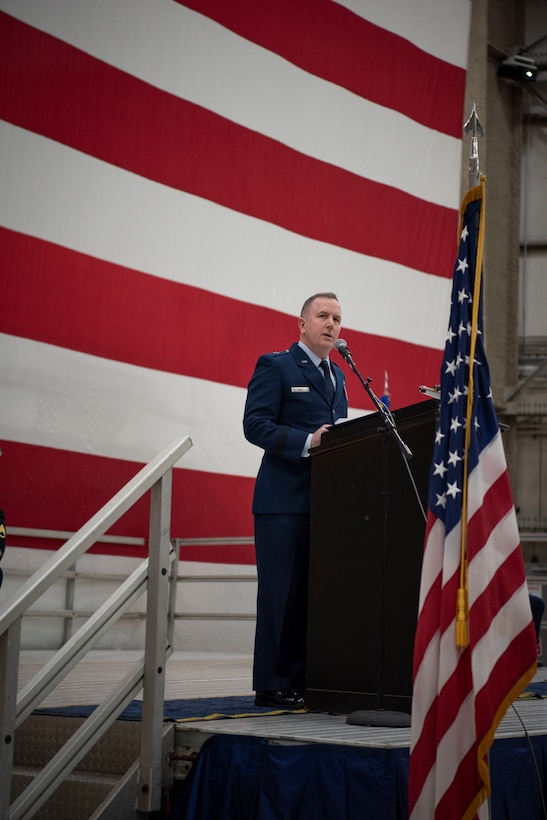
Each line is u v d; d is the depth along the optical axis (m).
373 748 2.75
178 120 8.30
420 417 3.45
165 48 8.27
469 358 2.74
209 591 8.39
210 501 8.27
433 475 2.76
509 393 11.79
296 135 9.11
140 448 7.86
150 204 8.06
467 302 2.81
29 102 7.41
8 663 2.59
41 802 2.69
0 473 7.09
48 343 7.40
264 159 8.85
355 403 9.16
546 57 12.10
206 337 8.31
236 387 8.46
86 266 7.65
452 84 10.42
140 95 8.07
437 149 10.18
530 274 12.17
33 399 7.30
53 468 7.37
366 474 3.62
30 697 2.65
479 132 3.01
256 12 8.92
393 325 9.57
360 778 2.73
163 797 3.00
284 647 3.88
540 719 3.46
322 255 9.16
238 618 7.60
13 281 7.25
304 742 2.82
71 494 7.46
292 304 8.91
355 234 9.42
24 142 7.37
